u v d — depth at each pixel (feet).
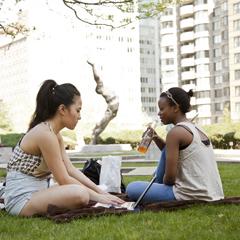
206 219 15.67
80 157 70.54
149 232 14.14
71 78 291.99
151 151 63.57
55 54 298.76
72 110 17.11
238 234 13.74
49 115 17.19
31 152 16.92
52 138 16.72
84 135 117.91
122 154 76.33
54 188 16.85
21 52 319.88
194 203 17.58
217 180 18.11
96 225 15.12
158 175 18.44
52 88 17.35
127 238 13.46
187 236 13.60
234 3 236.84
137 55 336.49
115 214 16.71
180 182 17.60
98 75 82.58
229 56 241.55
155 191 17.97
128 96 331.77
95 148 86.74
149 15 37.35
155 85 380.99
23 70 317.63
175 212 16.96
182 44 282.56
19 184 17.11
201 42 267.80
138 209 17.39
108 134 115.03
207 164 17.67
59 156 16.83
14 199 17.12
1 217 16.85
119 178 23.27
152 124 18.42
